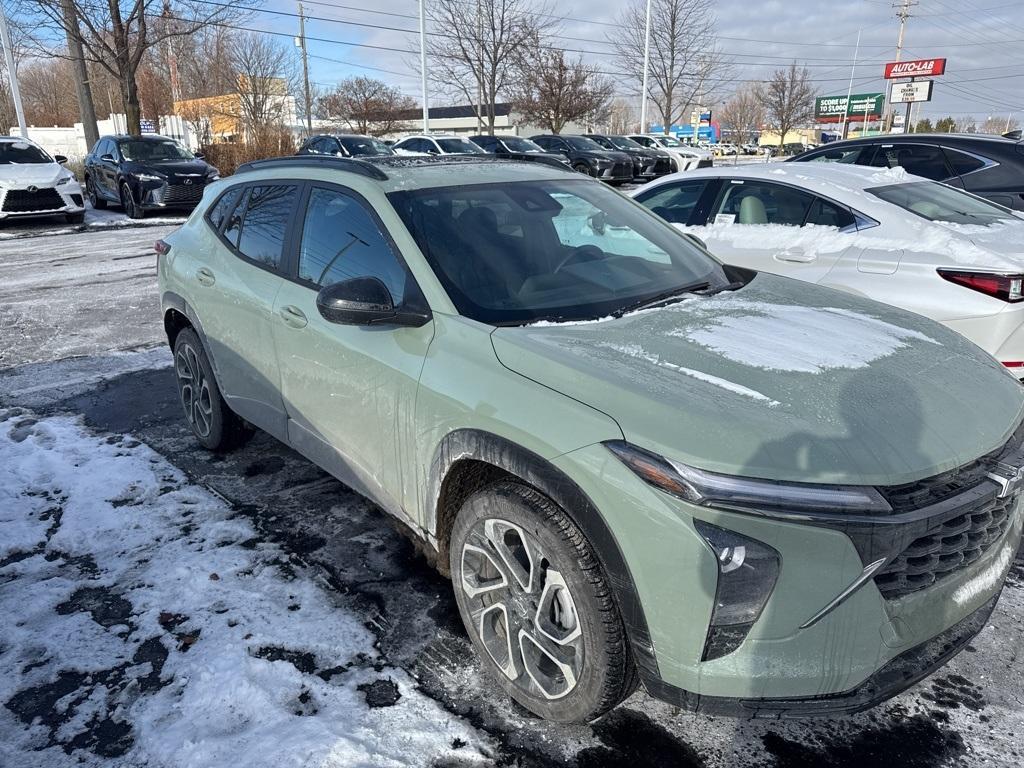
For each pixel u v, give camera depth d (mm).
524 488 2357
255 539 3557
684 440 2021
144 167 16969
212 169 17734
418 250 2900
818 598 1961
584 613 2199
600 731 2436
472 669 2703
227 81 39094
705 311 2893
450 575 2803
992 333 4285
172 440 4738
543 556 2301
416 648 2811
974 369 2588
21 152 16188
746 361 2396
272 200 3797
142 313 8219
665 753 2352
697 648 2002
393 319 2768
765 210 5570
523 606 2416
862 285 4707
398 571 3303
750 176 5691
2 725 2459
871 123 67312
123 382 5898
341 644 2822
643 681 2146
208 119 36281
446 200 3213
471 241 3043
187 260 4301
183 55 37000
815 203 5281
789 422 2076
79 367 6297
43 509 3855
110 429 4938
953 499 2088
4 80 41812
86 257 11992
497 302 2811
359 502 3916
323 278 3289
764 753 2352
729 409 2109
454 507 2738
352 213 3236
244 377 3848
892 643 2066
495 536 2480
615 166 24562
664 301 3012
